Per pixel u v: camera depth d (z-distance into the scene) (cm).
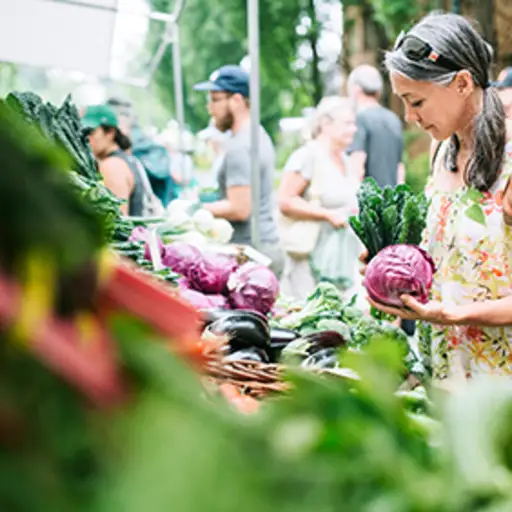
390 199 271
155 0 1830
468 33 247
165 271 288
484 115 247
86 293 65
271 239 528
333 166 534
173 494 58
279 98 1820
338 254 530
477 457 75
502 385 83
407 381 217
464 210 254
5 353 61
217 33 1841
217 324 242
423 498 70
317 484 66
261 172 523
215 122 524
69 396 62
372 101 570
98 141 564
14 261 62
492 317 245
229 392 161
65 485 59
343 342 254
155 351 68
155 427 62
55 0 591
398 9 1159
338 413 74
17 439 60
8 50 634
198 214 448
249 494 62
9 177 62
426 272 251
